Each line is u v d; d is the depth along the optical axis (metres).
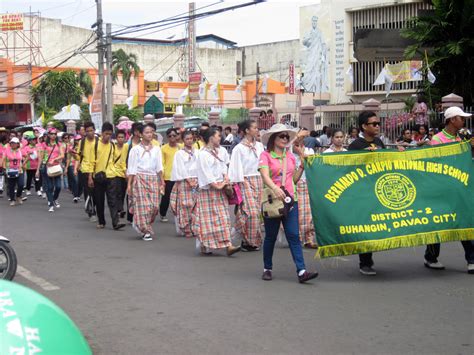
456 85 17.98
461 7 17.28
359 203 7.66
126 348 5.37
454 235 7.82
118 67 49.94
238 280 7.79
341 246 7.61
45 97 47.38
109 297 7.07
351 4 31.98
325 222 7.61
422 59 18.16
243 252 9.83
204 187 9.32
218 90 44.53
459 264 8.57
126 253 9.78
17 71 49.47
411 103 20.09
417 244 7.71
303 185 10.00
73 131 28.64
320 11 33.84
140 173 10.94
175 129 13.32
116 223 12.38
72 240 11.11
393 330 5.71
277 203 7.44
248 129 9.82
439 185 7.88
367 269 7.97
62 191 21.45
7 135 17.83
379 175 7.79
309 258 9.16
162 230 12.30
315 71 34.16
